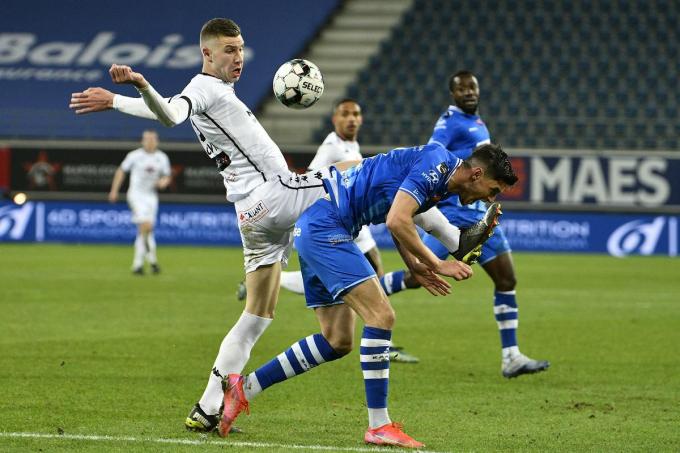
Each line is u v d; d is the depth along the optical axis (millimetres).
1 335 38906
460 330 42844
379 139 100125
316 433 23422
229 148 22922
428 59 109562
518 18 111312
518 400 28188
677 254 86188
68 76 112750
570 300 54188
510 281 32125
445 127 34344
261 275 23594
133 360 33688
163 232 90750
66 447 21438
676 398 28594
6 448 21297
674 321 45969
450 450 21828
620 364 34562
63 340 37844
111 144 90500
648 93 105250
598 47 108875
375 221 22891
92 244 90250
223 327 42062
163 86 112625
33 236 91125
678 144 98000
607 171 86688
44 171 90812
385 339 22172
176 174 90188
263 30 115438
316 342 23312
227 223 90125
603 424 24969
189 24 116625
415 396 28719
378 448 21750
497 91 105875
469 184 22141
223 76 22891
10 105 110812
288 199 22766
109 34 116188
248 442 22188
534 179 87062
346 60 112625
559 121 99812
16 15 116750
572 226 87125
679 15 110625
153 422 24391
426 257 21562
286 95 25047
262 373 23375
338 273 22250
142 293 54562
